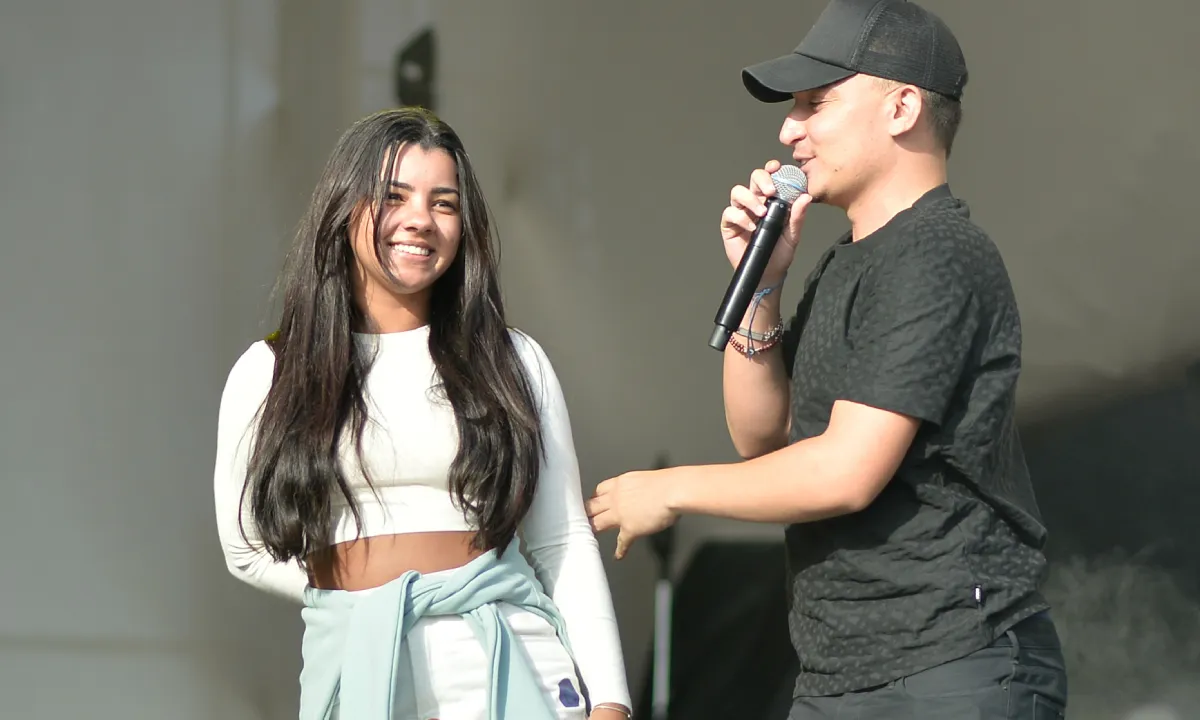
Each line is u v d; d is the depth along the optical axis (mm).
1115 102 12789
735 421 8062
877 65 7258
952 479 6910
